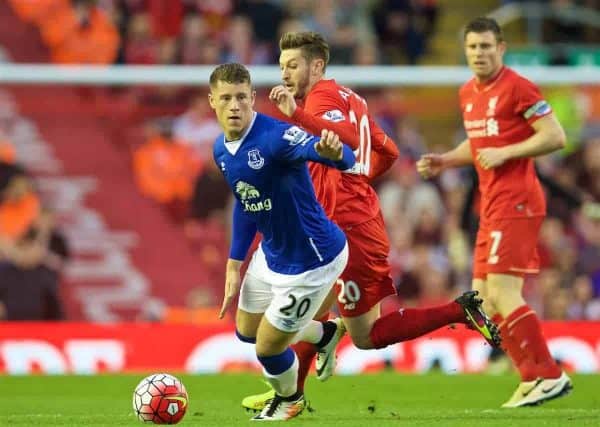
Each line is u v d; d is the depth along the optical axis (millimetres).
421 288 47688
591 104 52500
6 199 47656
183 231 50938
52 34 57125
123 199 51688
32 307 45031
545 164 50844
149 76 48062
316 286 21375
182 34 55562
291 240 21250
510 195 27609
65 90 52531
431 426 20906
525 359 27453
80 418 23641
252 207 21234
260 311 22250
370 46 57062
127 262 50844
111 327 38938
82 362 38562
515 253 27641
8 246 45281
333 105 22906
